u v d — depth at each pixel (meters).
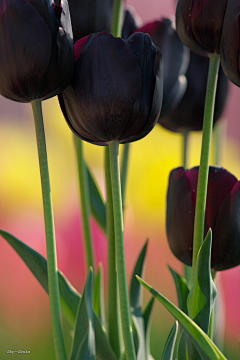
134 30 1.02
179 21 0.91
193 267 0.90
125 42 0.86
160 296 0.85
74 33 0.97
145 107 0.87
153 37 0.98
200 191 0.90
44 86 0.86
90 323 0.90
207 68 1.02
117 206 0.88
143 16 1.62
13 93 0.87
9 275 1.46
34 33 0.85
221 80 1.01
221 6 0.88
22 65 0.86
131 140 0.89
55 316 0.88
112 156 0.89
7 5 0.85
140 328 0.97
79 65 0.87
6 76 0.86
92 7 0.96
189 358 0.89
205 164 0.90
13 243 0.95
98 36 0.87
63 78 0.86
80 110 0.88
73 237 1.42
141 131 0.88
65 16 0.86
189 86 1.02
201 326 0.88
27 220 1.53
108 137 0.88
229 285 1.39
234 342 1.41
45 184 0.88
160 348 1.57
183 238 0.92
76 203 1.46
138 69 0.86
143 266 0.99
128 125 0.87
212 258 0.92
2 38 0.85
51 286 0.88
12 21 0.85
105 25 0.97
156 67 0.88
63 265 1.40
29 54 0.85
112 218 0.96
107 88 0.86
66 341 1.34
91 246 1.02
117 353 0.97
